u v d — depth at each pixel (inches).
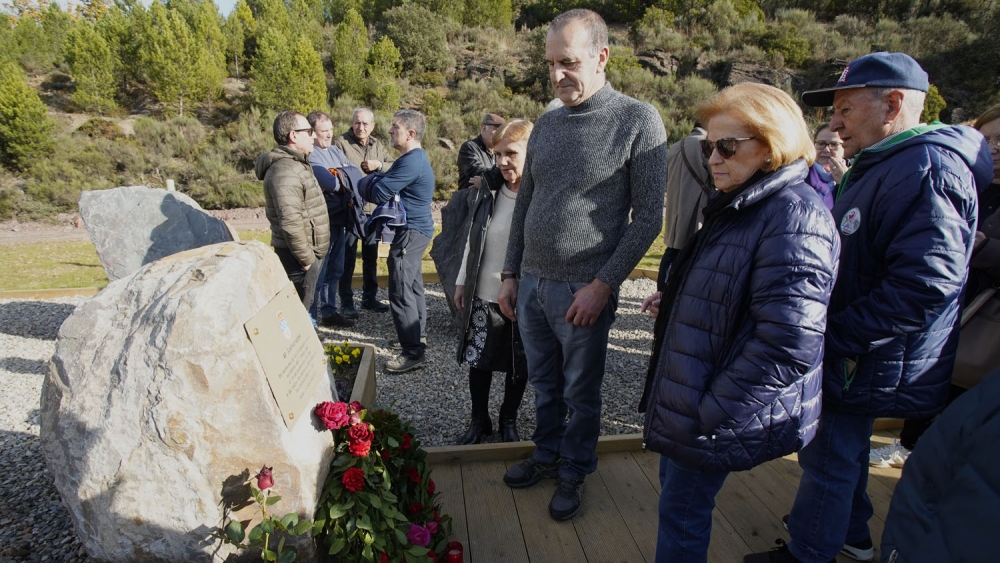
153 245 152.2
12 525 97.3
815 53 1024.9
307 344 81.9
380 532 75.1
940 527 37.1
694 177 166.6
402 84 997.2
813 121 855.7
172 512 67.2
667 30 1135.6
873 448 118.3
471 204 144.6
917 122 72.6
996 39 964.6
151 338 65.2
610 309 93.4
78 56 824.9
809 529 76.8
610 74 960.9
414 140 162.7
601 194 88.7
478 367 116.0
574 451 98.1
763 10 1230.3
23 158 645.3
